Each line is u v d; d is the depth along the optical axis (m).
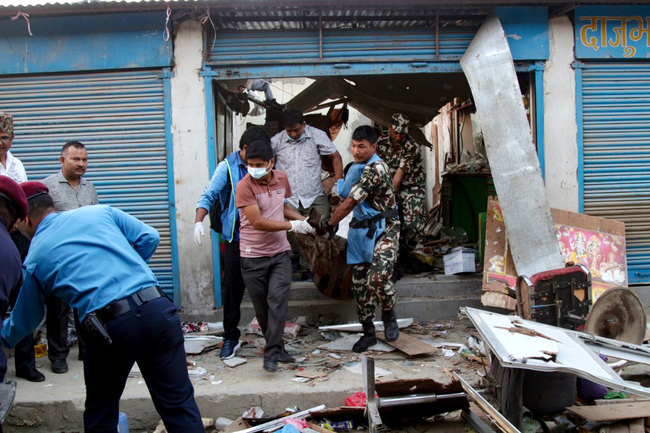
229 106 7.17
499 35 5.77
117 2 5.50
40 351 5.22
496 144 5.62
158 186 5.97
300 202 5.79
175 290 5.96
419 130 8.56
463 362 4.76
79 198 4.82
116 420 3.06
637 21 6.05
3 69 5.84
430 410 3.71
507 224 5.52
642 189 6.23
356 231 4.90
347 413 3.91
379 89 7.62
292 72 5.93
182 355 3.03
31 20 5.80
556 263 5.43
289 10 5.66
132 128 5.93
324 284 5.67
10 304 2.81
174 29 5.85
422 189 6.73
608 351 3.50
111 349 2.85
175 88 5.88
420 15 5.93
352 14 5.88
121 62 5.84
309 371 4.60
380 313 5.92
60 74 5.90
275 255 4.48
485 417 3.83
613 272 5.69
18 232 4.65
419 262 6.72
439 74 7.09
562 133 6.08
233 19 5.88
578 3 5.79
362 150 4.80
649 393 2.78
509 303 5.51
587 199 6.20
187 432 2.93
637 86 6.15
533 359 3.02
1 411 2.60
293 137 5.76
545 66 6.02
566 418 3.83
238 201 4.29
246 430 3.78
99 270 2.86
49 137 5.96
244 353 5.07
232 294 4.93
